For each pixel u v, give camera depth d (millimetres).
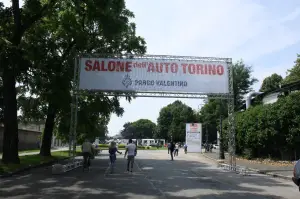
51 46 22719
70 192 10953
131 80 20781
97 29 26453
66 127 29422
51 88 21781
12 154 19188
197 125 50250
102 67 20859
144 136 136000
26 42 21641
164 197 10141
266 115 25562
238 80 56656
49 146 28531
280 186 13273
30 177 15328
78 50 24500
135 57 21031
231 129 21547
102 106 27938
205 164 25938
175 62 21094
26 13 20297
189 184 13500
